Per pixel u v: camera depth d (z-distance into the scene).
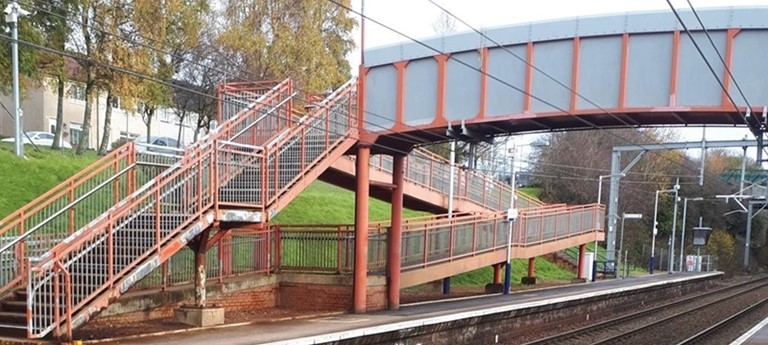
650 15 13.62
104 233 10.35
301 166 14.20
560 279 33.31
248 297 15.74
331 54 33.56
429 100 15.85
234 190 12.73
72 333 10.11
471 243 22.17
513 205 26.05
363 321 13.73
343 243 16.72
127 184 12.08
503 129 16.39
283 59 29.91
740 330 19.25
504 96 15.02
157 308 12.98
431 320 12.48
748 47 13.02
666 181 58.25
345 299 16.23
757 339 17.12
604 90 14.12
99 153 28.86
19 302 10.23
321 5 31.89
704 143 28.41
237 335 11.27
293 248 17.22
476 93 15.33
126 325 11.93
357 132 16.09
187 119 48.00
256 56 29.50
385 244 17.83
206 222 11.81
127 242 10.62
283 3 30.41
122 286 10.31
